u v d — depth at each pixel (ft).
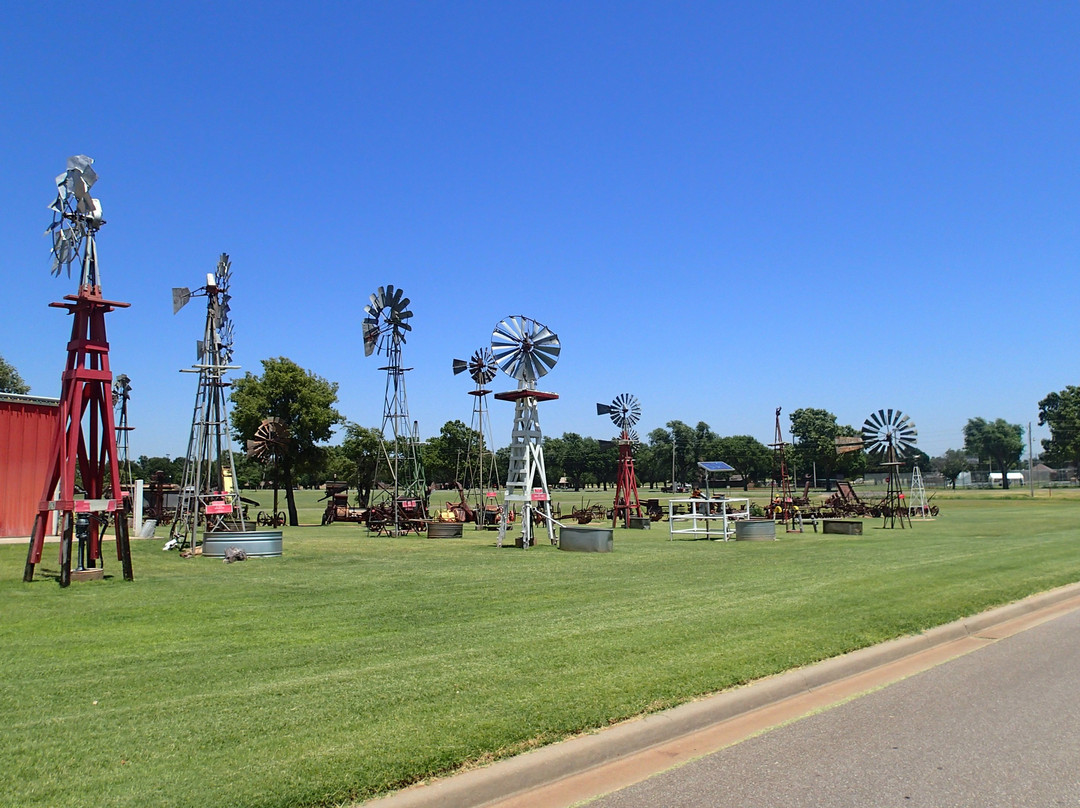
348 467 189.78
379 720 20.71
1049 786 18.70
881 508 155.53
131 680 24.56
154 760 17.74
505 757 18.88
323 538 98.99
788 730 22.85
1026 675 29.19
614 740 20.53
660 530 119.24
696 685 25.00
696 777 19.22
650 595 43.60
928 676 29.04
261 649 29.30
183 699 22.39
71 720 20.44
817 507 176.14
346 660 27.40
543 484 85.30
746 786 18.66
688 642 30.73
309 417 146.20
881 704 25.45
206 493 83.46
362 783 16.78
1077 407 403.75
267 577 52.75
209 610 38.50
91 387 52.44
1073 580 51.67
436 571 56.65
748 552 72.95
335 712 21.31
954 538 90.12
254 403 144.77
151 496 128.47
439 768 17.90
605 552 73.72
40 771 17.06
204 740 19.03
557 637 31.48
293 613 37.68
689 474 430.20
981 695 26.50
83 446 54.39
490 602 41.16
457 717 21.11
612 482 480.23
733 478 398.62
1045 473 548.72
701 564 61.26
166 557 68.13
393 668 26.22
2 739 18.99
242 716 20.88
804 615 37.01
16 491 77.87
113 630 33.22
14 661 27.22
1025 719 23.84
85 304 51.34
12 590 45.44
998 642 35.17
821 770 19.69
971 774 19.44
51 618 36.09
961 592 44.91
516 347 84.64
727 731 22.75
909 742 21.77
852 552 71.41
